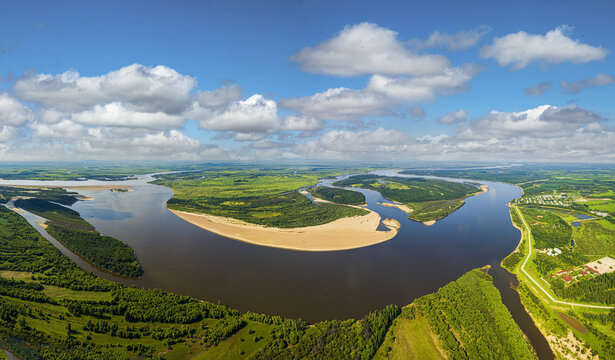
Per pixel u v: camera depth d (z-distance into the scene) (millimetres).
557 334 109000
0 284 117688
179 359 89562
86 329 97500
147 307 112312
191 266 158500
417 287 141125
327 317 116125
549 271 154625
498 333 106688
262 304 123688
